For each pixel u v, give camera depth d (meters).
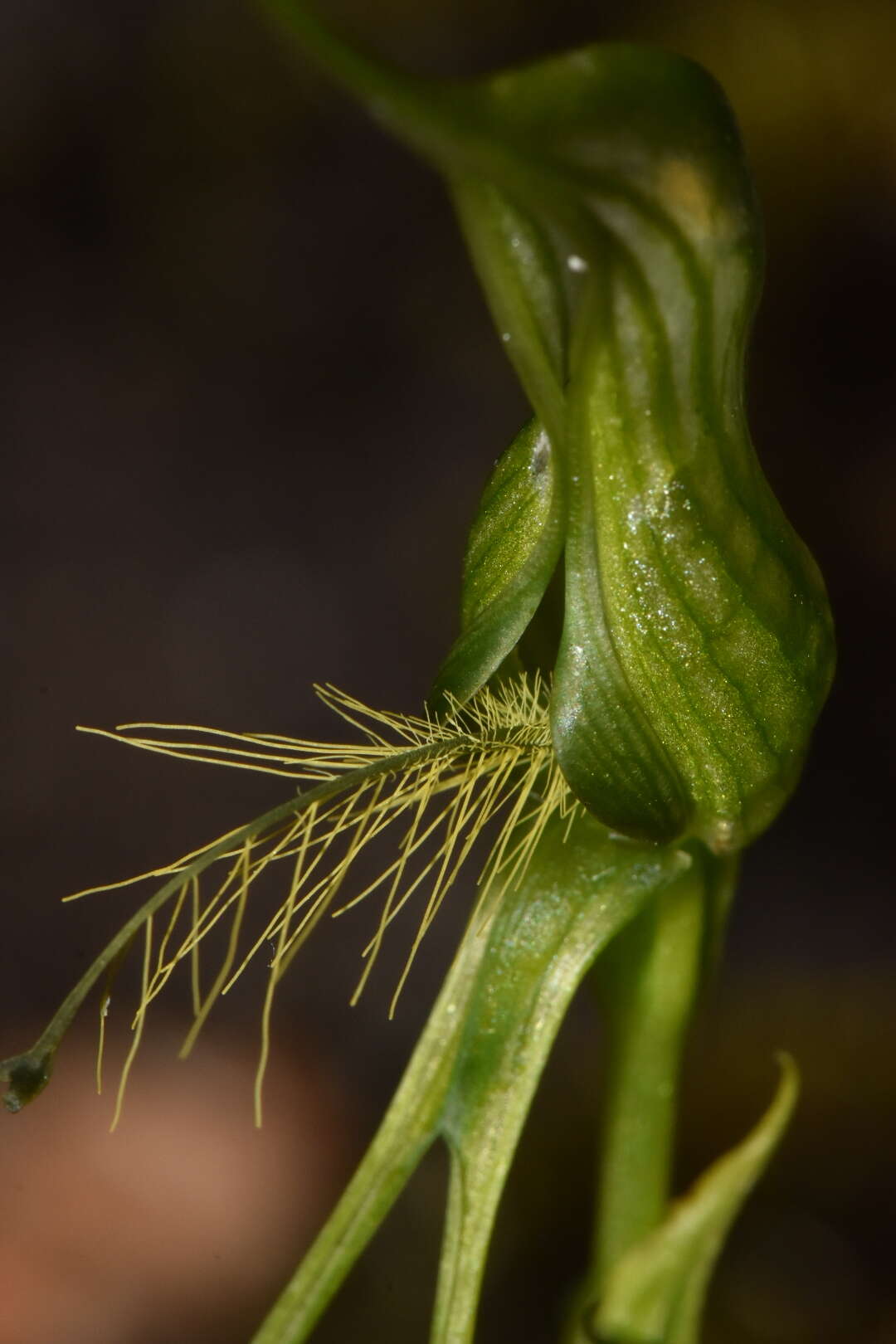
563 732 0.11
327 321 0.32
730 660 0.11
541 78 0.10
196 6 0.37
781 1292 0.16
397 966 0.21
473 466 0.29
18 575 0.27
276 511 0.28
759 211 0.11
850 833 0.22
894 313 0.27
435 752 0.11
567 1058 0.20
